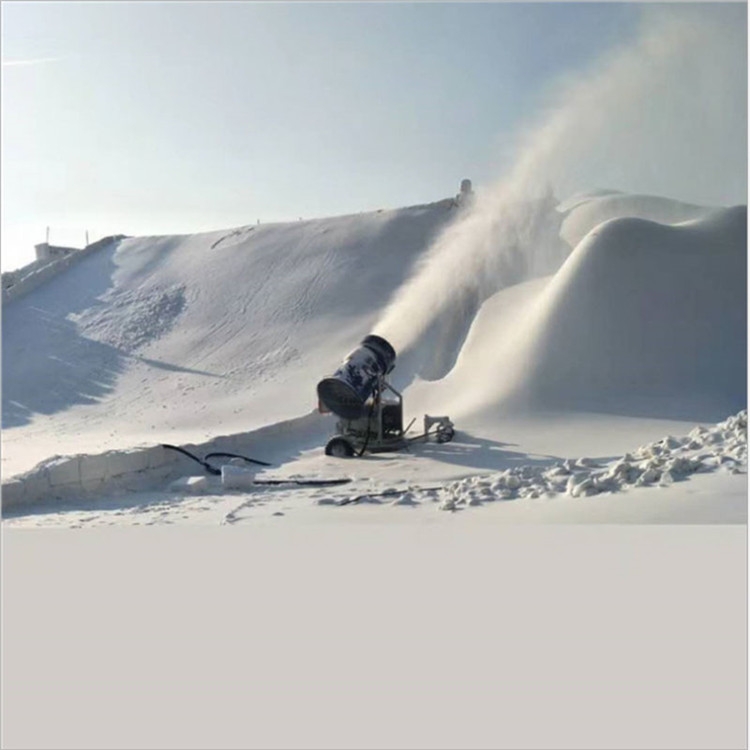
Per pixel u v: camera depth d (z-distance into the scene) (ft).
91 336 99.60
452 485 30.78
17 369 92.17
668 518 21.38
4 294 112.68
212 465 41.60
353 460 42.63
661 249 62.75
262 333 92.38
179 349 92.73
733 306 59.98
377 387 44.32
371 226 113.09
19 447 58.90
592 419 49.03
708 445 27.96
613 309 58.13
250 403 73.15
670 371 54.95
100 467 35.06
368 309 91.50
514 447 43.11
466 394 56.44
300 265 107.04
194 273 112.78
